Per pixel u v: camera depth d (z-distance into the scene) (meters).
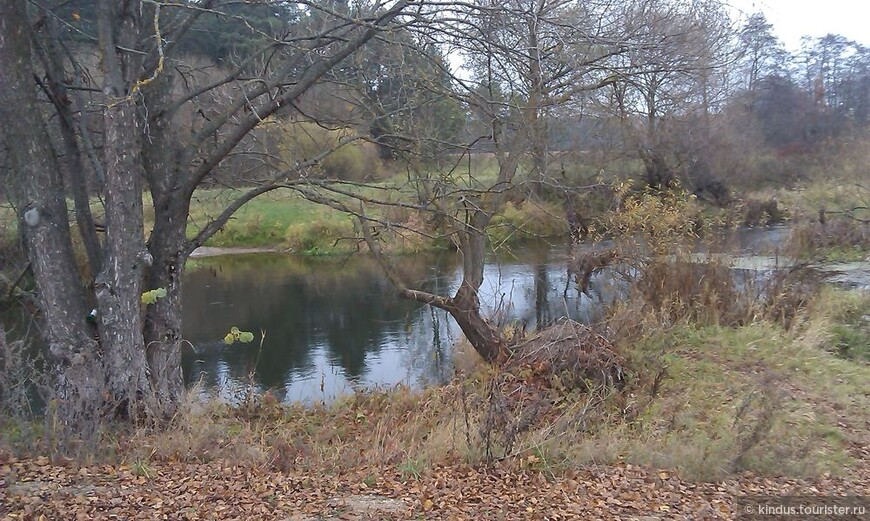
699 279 11.98
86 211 8.13
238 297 18.67
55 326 7.10
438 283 18.84
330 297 18.34
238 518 4.55
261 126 8.68
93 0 8.16
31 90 7.08
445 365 12.12
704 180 23.67
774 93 33.53
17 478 5.19
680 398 8.02
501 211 11.38
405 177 11.06
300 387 11.10
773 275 12.50
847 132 31.92
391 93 9.27
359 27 7.56
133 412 6.87
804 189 26.05
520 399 7.75
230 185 9.02
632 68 7.81
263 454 6.09
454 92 8.45
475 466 5.74
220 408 8.82
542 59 7.49
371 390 10.43
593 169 17.47
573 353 8.91
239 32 9.11
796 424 6.87
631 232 12.28
